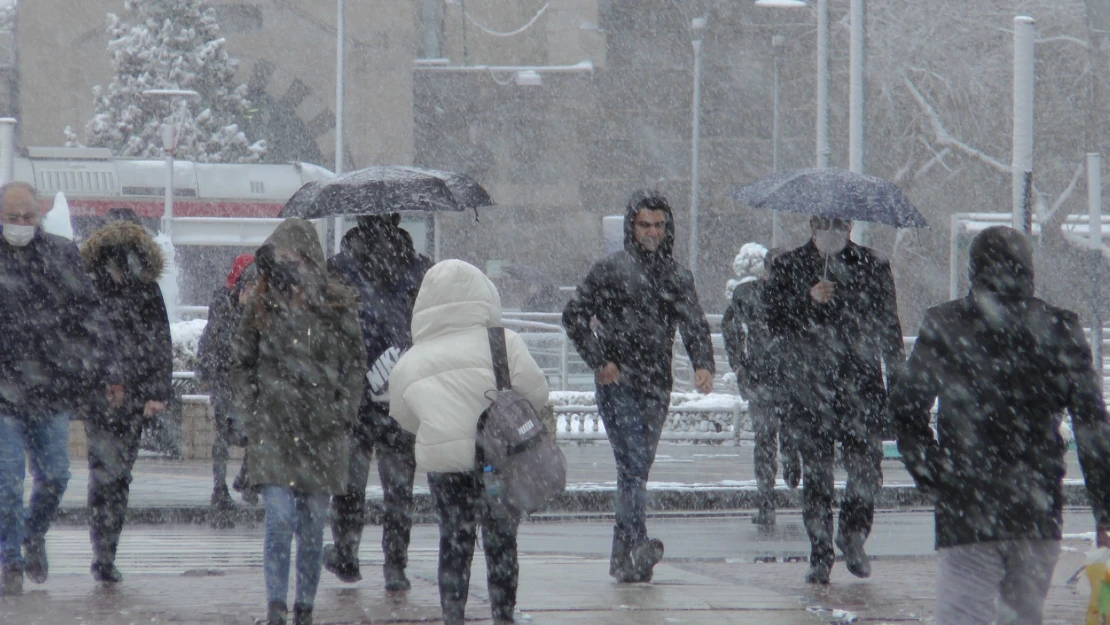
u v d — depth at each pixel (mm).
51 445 27953
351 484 28266
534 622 24609
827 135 76312
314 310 23547
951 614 18453
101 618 24891
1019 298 18484
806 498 29797
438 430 22312
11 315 27250
